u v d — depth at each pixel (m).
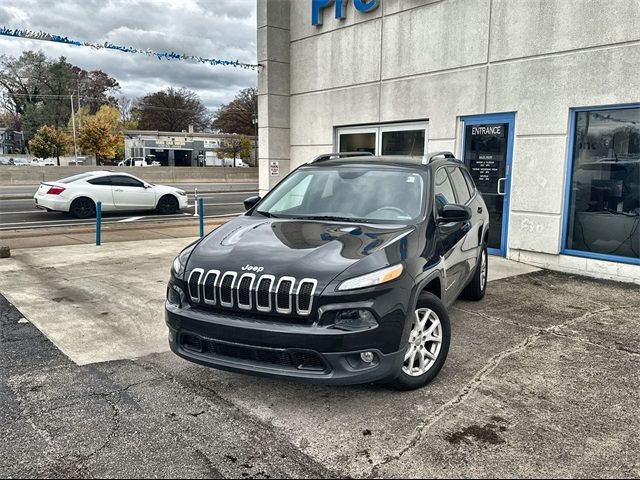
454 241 4.79
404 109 10.06
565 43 7.73
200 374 4.23
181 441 3.25
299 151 12.43
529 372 4.34
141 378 4.15
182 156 73.88
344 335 3.28
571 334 5.29
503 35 8.43
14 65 76.94
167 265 8.34
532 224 8.41
